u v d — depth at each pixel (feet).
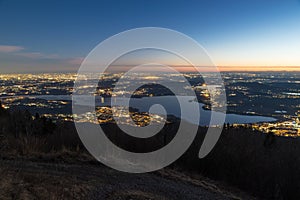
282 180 22.95
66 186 15.12
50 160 21.33
